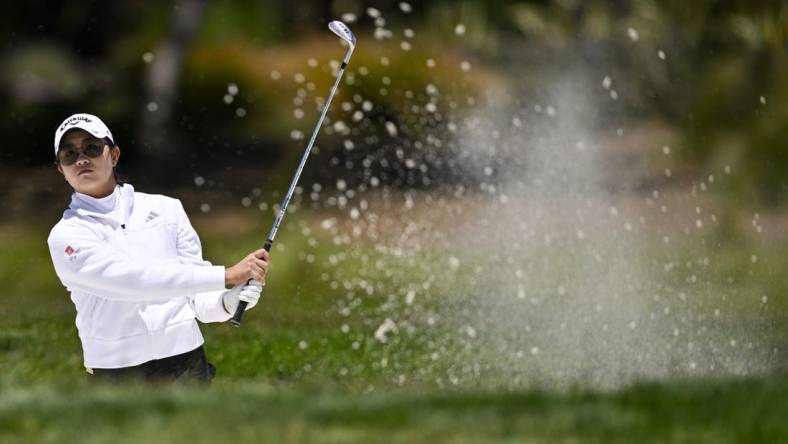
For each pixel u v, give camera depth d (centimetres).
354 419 1514
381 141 6625
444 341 3077
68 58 8069
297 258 4853
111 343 1803
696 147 5631
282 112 6981
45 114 7675
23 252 5284
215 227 6003
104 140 1816
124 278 1761
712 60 5684
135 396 1614
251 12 7594
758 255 4688
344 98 6744
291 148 6800
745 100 5566
